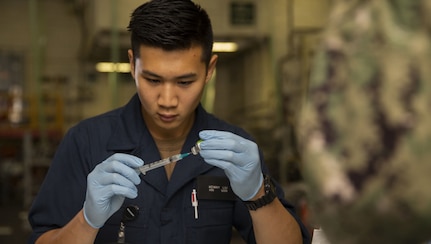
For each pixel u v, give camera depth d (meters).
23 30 11.99
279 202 1.10
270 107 8.46
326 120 0.29
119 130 1.21
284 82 7.77
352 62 0.29
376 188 0.27
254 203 1.05
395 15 0.28
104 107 11.72
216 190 1.17
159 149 1.21
